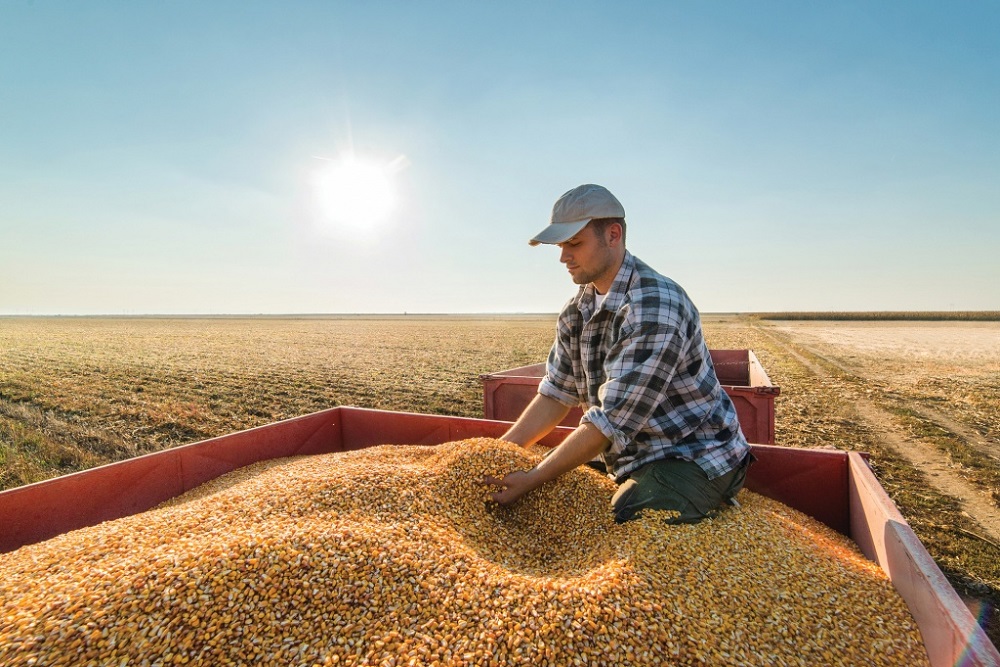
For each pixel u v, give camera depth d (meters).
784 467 3.05
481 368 19.56
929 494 5.86
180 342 35.09
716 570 2.05
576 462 2.49
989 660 1.23
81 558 2.00
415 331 52.56
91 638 1.51
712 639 1.71
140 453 7.66
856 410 10.89
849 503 2.90
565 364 3.16
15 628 1.53
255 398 12.55
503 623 1.71
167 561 1.80
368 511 2.29
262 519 2.22
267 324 77.06
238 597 1.71
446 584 1.88
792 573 2.12
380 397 13.01
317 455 3.82
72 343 33.72
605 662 1.60
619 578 1.90
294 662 1.56
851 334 42.44
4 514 2.33
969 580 3.93
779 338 36.12
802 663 1.68
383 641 1.63
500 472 2.68
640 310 2.43
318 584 1.80
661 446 2.55
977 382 15.06
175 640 1.55
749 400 4.85
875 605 1.97
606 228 2.52
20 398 12.27
